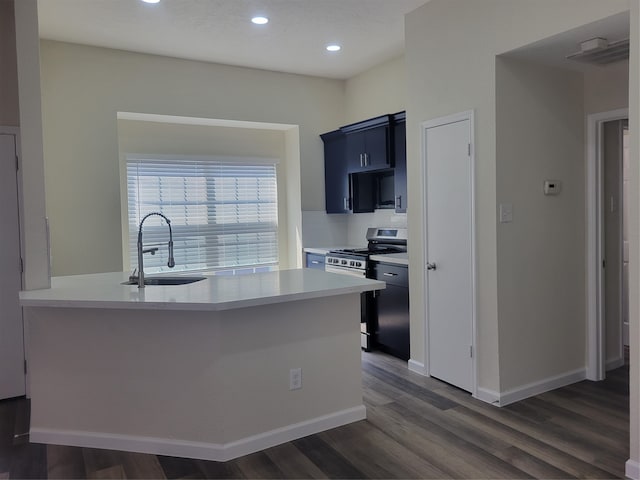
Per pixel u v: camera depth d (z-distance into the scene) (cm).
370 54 477
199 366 261
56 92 428
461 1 335
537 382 343
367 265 458
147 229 511
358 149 507
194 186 535
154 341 266
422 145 374
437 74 357
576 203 358
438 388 359
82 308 274
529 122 329
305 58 486
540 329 343
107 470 253
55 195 429
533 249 336
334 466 253
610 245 382
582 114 357
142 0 347
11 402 351
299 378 284
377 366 413
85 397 279
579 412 312
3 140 346
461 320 350
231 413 263
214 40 429
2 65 343
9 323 354
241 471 250
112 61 448
